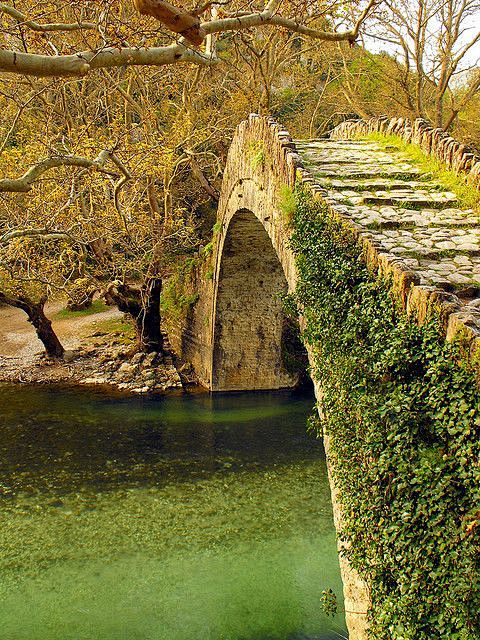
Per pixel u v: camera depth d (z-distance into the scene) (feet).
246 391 77.97
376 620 20.63
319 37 22.39
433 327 18.71
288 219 38.40
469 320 17.28
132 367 81.66
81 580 39.32
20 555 41.83
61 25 21.59
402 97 85.20
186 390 77.71
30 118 66.90
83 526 45.42
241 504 48.80
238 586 38.86
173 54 19.79
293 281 36.50
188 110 77.25
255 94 86.63
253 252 69.26
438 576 16.56
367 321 22.89
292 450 59.41
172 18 15.72
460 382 16.67
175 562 41.27
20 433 62.08
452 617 15.98
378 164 42.73
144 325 85.40
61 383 77.82
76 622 35.45
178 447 59.52
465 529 15.87
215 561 41.42
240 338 76.64
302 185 36.09
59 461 56.03
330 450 27.58
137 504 48.65
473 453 15.96
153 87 80.02
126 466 55.26
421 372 19.19
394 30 75.00
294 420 67.87
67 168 52.70
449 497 16.49
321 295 28.63
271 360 78.59
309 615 36.22
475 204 34.47
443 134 41.73
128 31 32.63
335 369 25.91
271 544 43.42
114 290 81.92
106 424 65.16
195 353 83.76
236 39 81.66
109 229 56.90
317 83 112.57
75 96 71.26
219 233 70.74
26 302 80.48
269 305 75.77
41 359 85.51
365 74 88.89
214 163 95.20
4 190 25.12
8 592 38.19
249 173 53.62
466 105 85.10
